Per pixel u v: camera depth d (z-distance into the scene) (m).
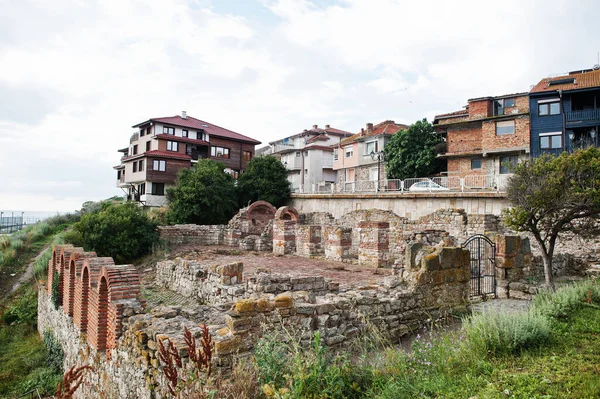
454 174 39.62
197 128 52.97
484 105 38.66
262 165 42.66
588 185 10.08
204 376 5.18
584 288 9.05
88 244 24.84
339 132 69.06
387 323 8.01
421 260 9.38
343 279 14.37
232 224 31.98
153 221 30.62
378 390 5.13
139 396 6.94
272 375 5.17
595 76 34.59
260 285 10.06
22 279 25.86
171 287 14.77
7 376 13.21
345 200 33.59
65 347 12.93
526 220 10.88
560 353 5.67
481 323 6.30
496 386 4.71
